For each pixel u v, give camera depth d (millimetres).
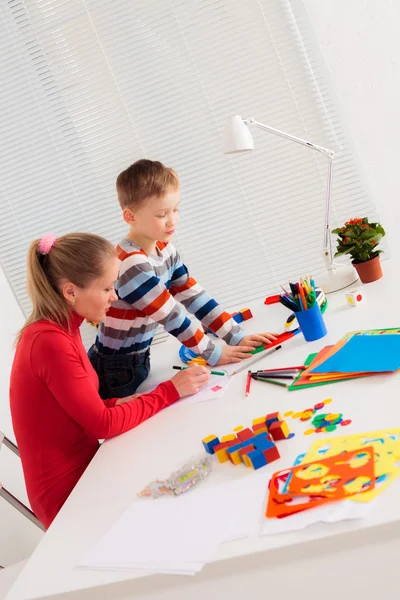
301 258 2518
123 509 1039
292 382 1288
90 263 1343
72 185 2537
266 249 2520
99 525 1017
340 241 1805
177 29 2340
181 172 2479
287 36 2293
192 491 1008
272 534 821
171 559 850
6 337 2465
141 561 871
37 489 1352
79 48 2404
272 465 990
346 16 2242
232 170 2447
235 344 1662
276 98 2359
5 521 2105
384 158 2365
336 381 1219
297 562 797
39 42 2416
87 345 2693
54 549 993
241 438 1080
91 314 1407
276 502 879
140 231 1645
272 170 2430
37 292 1363
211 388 1435
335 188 2414
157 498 1026
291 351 1483
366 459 893
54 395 1318
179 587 837
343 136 2357
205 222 2518
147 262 1603
